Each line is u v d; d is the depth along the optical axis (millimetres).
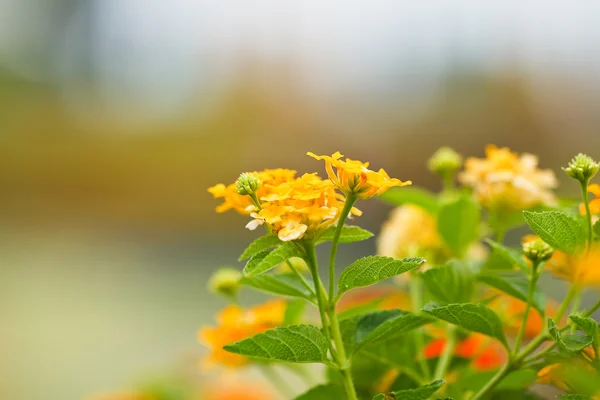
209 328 1500
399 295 1816
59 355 4824
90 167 8055
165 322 5238
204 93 8305
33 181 8375
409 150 6785
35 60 9703
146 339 4945
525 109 6688
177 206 7609
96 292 5980
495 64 6945
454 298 1377
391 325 1146
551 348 1178
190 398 2453
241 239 7086
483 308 1125
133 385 2467
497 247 1300
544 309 1277
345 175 1109
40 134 8617
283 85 7668
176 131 8078
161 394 2416
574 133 6488
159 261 6668
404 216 1854
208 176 7605
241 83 7996
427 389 1061
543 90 6695
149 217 7566
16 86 9297
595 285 1195
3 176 8375
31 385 4449
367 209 5473
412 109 7027
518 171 1644
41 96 9266
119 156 8102
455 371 1485
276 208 1095
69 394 4320
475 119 6824
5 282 6289
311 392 1277
